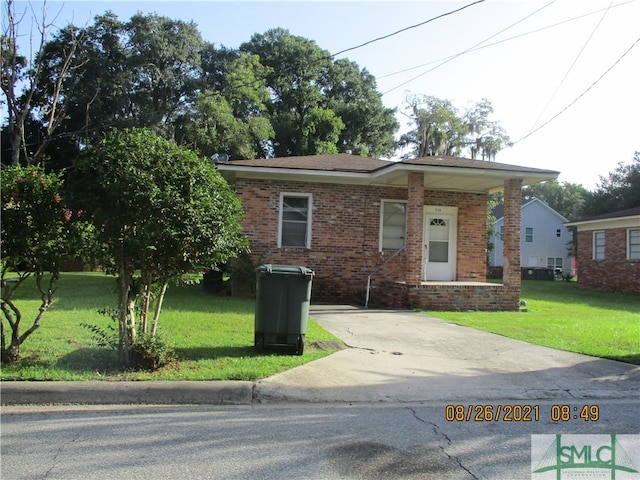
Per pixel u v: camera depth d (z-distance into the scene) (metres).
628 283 23.53
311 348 7.85
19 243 6.12
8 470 3.68
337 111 44.59
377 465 3.93
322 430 4.71
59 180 6.46
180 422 4.83
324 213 15.43
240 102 37.28
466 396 5.95
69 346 7.19
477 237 16.47
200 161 6.41
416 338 9.02
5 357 6.31
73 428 4.59
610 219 24.36
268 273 7.32
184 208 5.88
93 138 31.89
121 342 6.20
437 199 16.23
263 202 15.15
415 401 5.79
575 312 13.79
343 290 15.40
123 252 6.02
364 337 8.98
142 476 3.62
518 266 13.84
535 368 7.11
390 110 47.47
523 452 4.30
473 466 3.97
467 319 11.59
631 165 40.16
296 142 41.41
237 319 9.95
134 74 35.25
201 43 39.12
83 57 30.59
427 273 16.16
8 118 26.70
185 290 15.93
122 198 5.83
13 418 4.84
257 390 5.67
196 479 3.60
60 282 16.75
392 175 14.25
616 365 7.28
